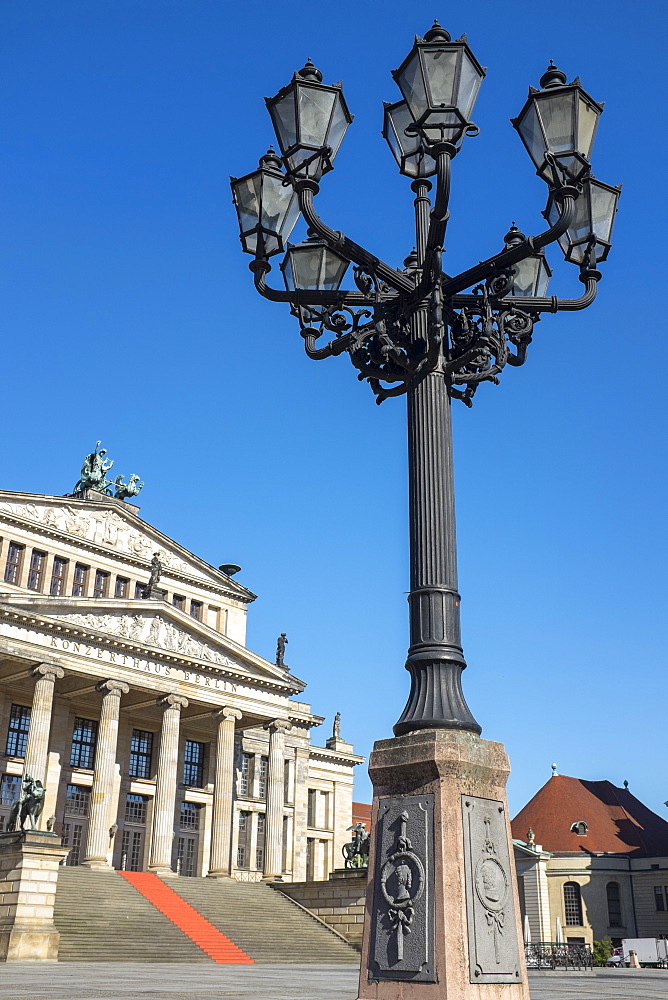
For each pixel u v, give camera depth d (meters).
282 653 85.44
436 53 10.84
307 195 11.34
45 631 61.22
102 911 51.09
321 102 11.38
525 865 93.50
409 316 11.91
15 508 70.81
